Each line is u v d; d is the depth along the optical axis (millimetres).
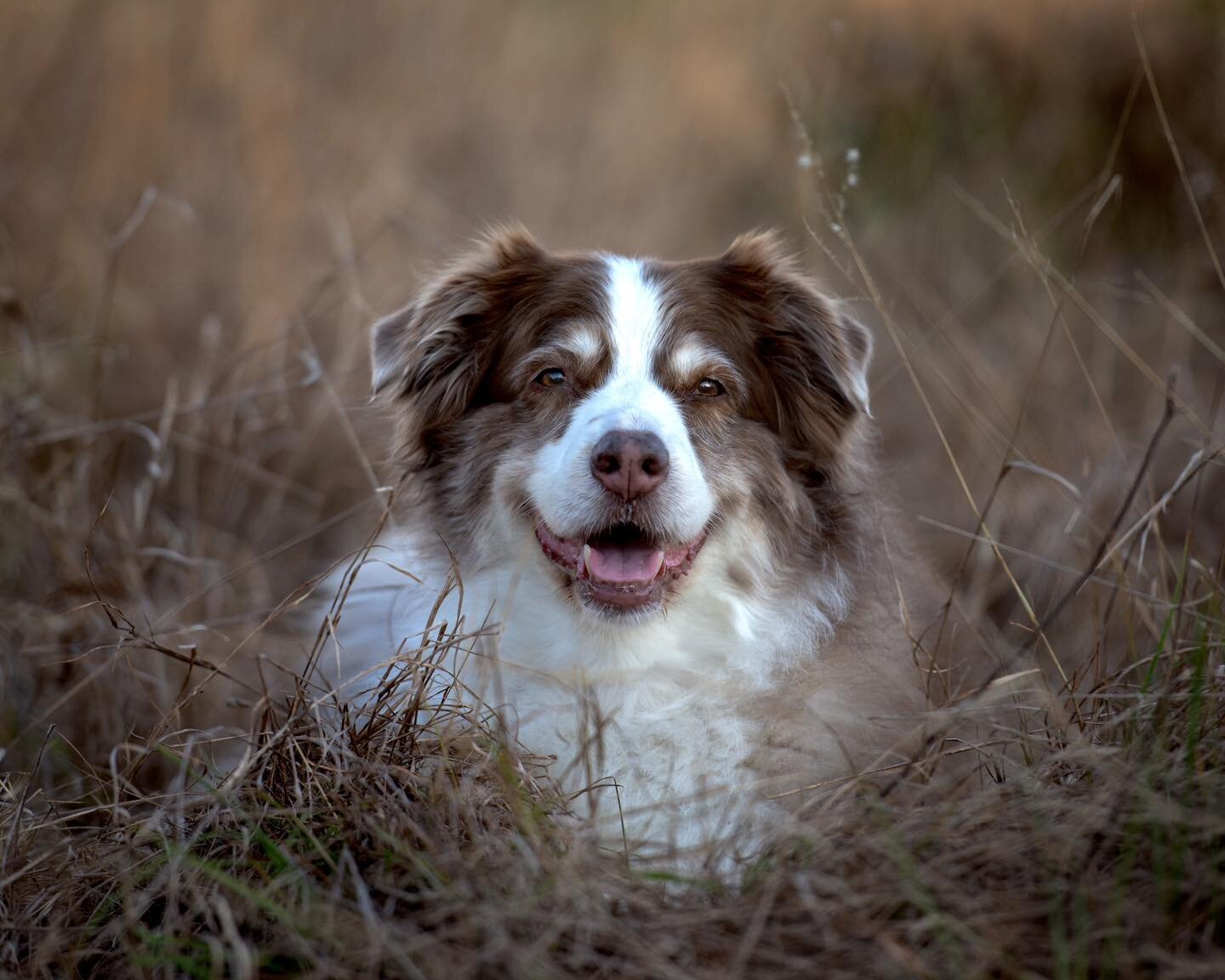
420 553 5520
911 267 10695
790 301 5527
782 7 13883
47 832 4477
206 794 4238
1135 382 9000
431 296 5547
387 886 3623
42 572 6398
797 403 5504
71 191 10414
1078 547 6629
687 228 11844
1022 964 3260
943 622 5164
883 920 3414
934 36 12969
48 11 11125
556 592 5086
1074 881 3488
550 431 5098
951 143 12375
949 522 7785
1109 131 11461
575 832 3959
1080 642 6109
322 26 12516
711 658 5152
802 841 3852
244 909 3654
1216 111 10789
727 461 5145
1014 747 4945
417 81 12570
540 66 12984
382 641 5629
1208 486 7523
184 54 11500
